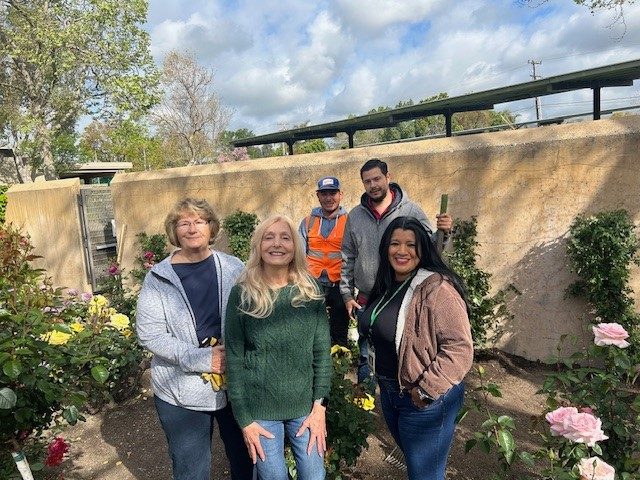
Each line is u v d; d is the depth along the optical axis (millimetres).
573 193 4387
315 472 2176
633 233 4102
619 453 2414
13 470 2564
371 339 2271
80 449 3621
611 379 2430
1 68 19969
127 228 7930
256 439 2119
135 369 4363
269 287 2152
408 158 5219
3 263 3004
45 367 2455
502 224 4750
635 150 4086
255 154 41344
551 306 4555
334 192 4336
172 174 7328
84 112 19109
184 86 30031
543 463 3049
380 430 3541
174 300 2318
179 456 2336
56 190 8562
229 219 6508
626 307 4102
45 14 16422
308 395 2205
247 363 2162
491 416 2352
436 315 1995
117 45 17500
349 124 9914
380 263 2291
